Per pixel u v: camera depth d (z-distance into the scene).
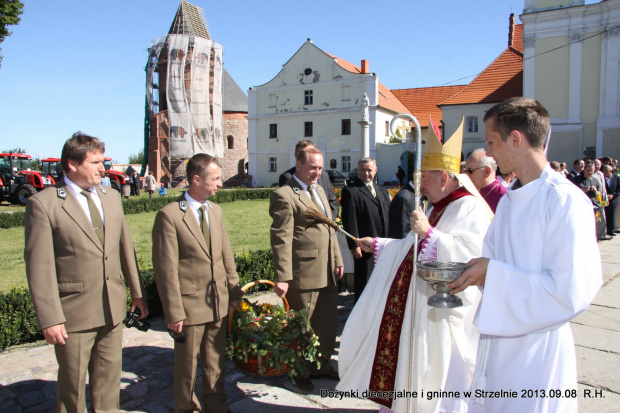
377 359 2.76
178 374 2.88
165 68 43.22
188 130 41.25
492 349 1.80
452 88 40.22
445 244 2.46
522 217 1.70
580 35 21.47
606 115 21.17
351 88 34.72
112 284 2.67
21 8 17.95
